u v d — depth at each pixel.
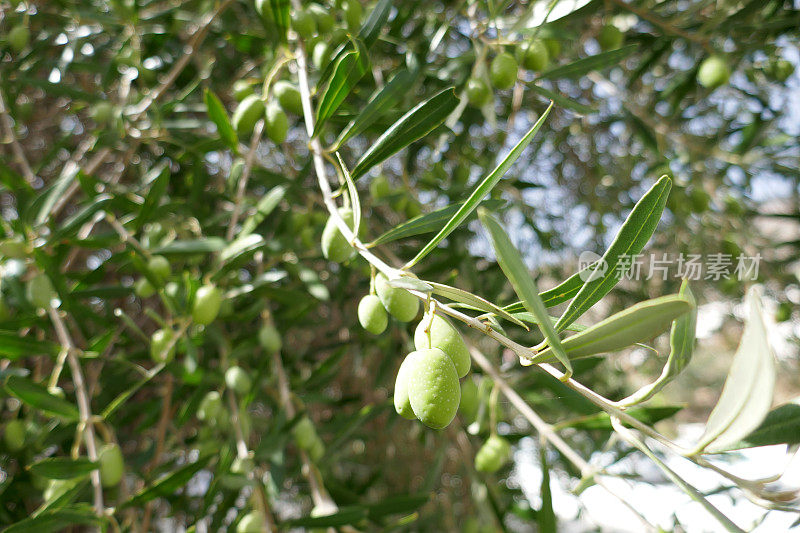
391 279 0.18
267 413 0.69
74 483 0.33
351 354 0.72
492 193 0.50
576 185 0.80
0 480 0.47
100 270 0.40
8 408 0.52
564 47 0.52
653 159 0.65
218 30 0.52
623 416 0.16
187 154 0.47
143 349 0.49
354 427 0.45
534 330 0.52
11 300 0.42
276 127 0.33
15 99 0.51
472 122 0.49
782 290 0.64
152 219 0.41
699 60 0.52
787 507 0.14
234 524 0.35
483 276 0.53
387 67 0.52
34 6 0.56
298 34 0.33
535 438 0.74
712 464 0.14
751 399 0.13
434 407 0.16
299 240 0.46
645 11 0.44
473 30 0.35
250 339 0.44
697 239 0.60
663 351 0.77
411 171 0.51
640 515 0.23
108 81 0.49
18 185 0.40
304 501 0.67
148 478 0.41
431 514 0.63
